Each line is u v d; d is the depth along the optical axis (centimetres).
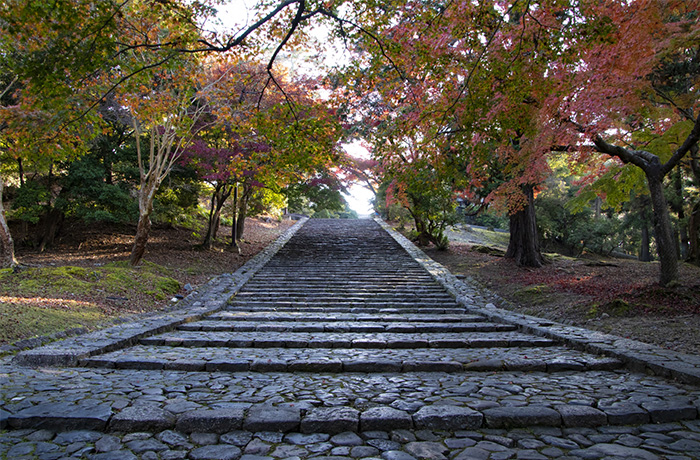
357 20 680
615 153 900
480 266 1560
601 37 583
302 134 730
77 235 1667
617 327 741
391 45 681
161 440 323
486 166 1357
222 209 2111
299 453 304
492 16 629
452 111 750
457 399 394
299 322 875
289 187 1898
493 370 519
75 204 1347
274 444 319
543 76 734
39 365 512
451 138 819
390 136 834
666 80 1070
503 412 357
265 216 2961
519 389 429
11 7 504
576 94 763
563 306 955
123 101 930
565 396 405
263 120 755
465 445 316
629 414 360
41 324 666
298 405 376
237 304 1103
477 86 681
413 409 366
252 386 441
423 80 815
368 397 403
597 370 523
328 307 1074
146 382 450
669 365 483
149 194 1307
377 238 2222
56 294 890
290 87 1435
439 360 538
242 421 343
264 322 870
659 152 1033
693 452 304
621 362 533
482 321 902
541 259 1549
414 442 321
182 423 339
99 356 555
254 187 1655
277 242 2094
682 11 797
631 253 3481
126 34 733
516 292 1145
